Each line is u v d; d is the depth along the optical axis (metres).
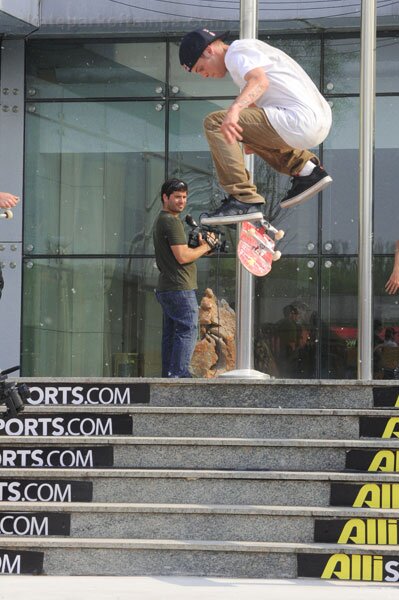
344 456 9.97
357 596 8.44
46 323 19.67
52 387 10.85
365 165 12.38
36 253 19.73
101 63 19.73
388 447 9.92
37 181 19.81
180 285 12.70
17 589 8.66
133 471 9.87
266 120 9.27
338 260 18.91
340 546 9.22
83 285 19.69
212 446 10.09
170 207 12.78
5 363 19.59
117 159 19.72
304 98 9.32
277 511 9.44
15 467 10.23
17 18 18.22
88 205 19.77
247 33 12.25
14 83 19.80
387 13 18.03
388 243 18.88
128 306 19.61
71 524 9.59
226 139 9.00
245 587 8.77
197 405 10.72
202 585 8.84
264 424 10.35
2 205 10.86
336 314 18.89
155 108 19.64
